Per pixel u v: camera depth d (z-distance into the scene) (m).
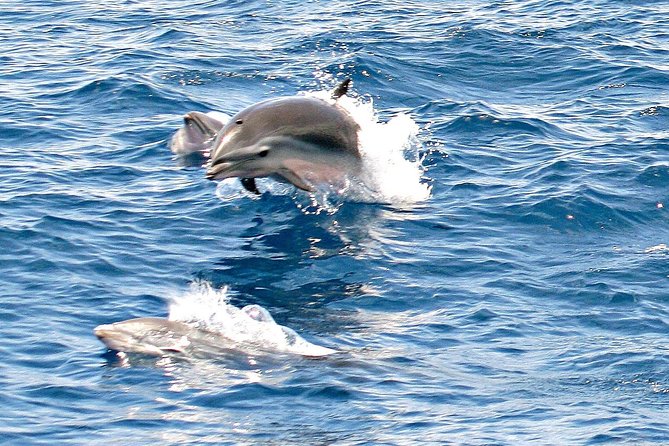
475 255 35.75
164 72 54.44
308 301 32.62
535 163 43.00
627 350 29.64
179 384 27.48
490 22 64.00
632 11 66.81
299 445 25.02
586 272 34.50
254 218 38.28
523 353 29.62
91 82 52.09
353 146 39.50
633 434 25.44
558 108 50.47
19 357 28.69
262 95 52.41
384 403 26.83
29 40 61.84
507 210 39.00
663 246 36.56
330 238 36.94
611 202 39.38
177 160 43.16
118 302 31.98
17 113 48.19
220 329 30.14
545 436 25.38
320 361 28.73
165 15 67.88
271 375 27.94
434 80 54.56
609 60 57.34
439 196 40.22
